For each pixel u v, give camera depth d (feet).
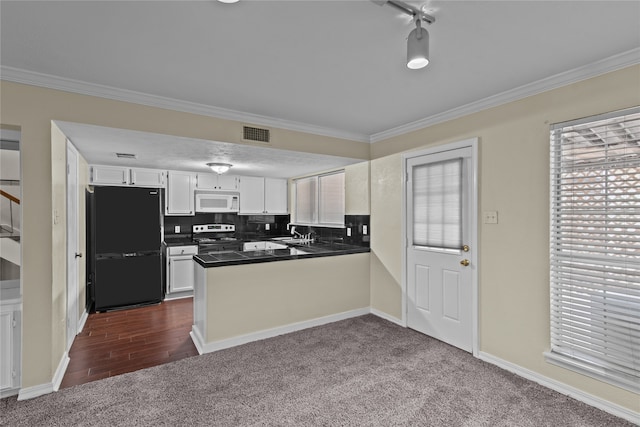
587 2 4.71
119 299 13.50
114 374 8.14
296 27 5.40
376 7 4.83
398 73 7.20
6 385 6.97
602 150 6.61
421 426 6.15
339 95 8.50
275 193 19.48
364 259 12.93
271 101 9.00
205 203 17.12
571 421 6.25
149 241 14.15
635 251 6.26
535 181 7.72
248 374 8.09
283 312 10.87
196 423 6.22
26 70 6.93
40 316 7.20
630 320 6.21
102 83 7.70
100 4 4.73
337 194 15.71
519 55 6.38
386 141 12.28
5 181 7.41
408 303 11.37
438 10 4.93
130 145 10.09
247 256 10.77
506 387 7.48
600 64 6.56
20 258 7.19
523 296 7.97
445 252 10.01
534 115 7.74
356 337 10.48
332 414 6.52
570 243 7.06
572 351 7.12
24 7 4.77
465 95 8.52
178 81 7.60
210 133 9.52
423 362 8.73
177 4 4.75
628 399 6.28
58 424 6.18
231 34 5.60
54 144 7.57
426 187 10.68
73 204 9.96
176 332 11.09
